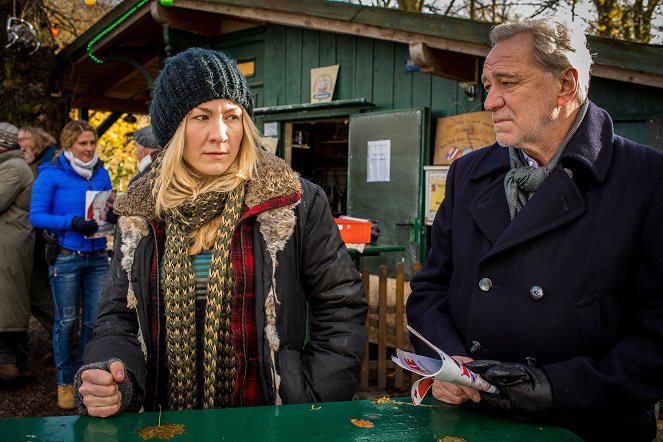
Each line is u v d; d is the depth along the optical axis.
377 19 4.78
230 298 1.59
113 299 1.65
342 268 1.73
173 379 1.58
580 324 1.42
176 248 1.61
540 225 1.45
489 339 1.51
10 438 1.18
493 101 1.49
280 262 1.61
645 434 1.50
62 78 8.10
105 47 7.82
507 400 1.31
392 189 5.64
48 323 4.99
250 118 1.70
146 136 3.84
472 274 1.60
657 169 1.45
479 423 1.30
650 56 3.58
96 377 1.32
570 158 1.47
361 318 1.74
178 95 1.61
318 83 6.31
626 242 1.42
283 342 1.61
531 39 1.43
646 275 1.42
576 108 1.50
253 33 6.93
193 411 1.34
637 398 1.31
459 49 4.37
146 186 1.72
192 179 1.68
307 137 7.43
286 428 1.24
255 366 1.60
